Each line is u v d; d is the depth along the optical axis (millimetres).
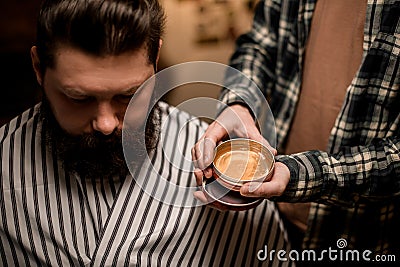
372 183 928
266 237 1041
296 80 1138
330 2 1018
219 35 1927
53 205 915
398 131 951
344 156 937
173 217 955
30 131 929
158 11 782
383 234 1057
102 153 833
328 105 1058
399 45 887
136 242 919
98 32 681
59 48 703
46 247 919
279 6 1126
